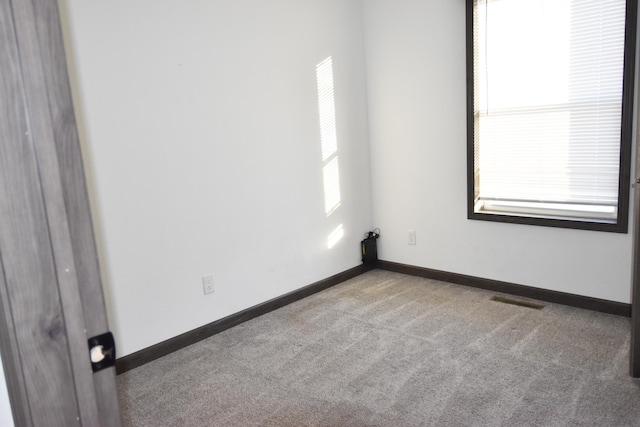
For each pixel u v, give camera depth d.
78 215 0.69
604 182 2.90
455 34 3.36
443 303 3.31
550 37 2.97
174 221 2.74
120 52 2.44
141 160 2.56
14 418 0.76
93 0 2.32
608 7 2.72
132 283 2.59
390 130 3.86
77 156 0.68
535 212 3.26
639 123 2.07
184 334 2.85
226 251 3.03
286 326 3.06
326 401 2.18
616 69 2.75
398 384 2.29
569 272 3.10
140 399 2.29
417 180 3.77
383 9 3.71
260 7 3.07
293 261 3.47
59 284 0.68
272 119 3.21
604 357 2.43
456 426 1.95
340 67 3.68
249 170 3.11
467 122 3.38
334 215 3.77
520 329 2.82
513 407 2.05
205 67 2.80
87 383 0.72
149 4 2.53
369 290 3.66
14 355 0.66
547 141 3.09
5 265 0.64
